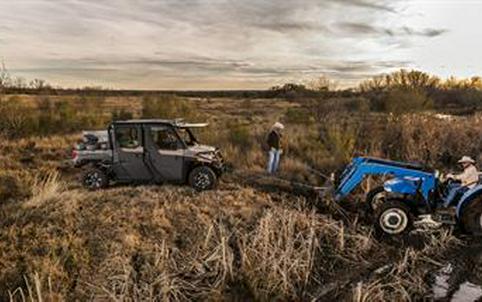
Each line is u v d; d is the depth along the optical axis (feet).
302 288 20.93
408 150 44.80
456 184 26.16
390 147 46.42
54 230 23.63
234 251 23.25
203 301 19.57
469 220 24.68
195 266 21.44
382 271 22.04
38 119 59.77
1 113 55.72
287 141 48.80
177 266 21.61
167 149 32.68
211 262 21.72
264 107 122.21
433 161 43.27
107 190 31.32
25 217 24.75
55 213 25.44
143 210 26.76
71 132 62.39
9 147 47.44
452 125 51.19
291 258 22.18
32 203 26.61
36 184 30.86
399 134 48.91
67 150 47.21
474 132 50.42
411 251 23.20
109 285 19.62
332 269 22.63
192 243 23.52
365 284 20.43
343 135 47.34
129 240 22.94
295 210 27.55
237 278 21.22
